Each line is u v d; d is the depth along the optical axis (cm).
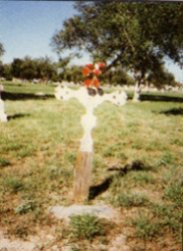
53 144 942
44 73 7912
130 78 7956
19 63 7662
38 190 610
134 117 1658
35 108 1838
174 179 662
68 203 557
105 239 455
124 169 740
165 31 1894
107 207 548
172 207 540
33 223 496
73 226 473
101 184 645
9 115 1449
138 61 2475
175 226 477
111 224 493
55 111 1744
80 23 2661
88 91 536
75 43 2958
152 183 659
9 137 980
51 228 484
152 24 1841
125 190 614
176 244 448
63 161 786
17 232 470
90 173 559
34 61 7838
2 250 433
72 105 2198
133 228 485
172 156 853
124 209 544
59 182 650
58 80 7969
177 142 1035
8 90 3606
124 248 439
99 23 2380
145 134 1166
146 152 915
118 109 2089
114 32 2355
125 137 1091
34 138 999
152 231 467
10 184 620
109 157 845
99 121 1416
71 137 1041
